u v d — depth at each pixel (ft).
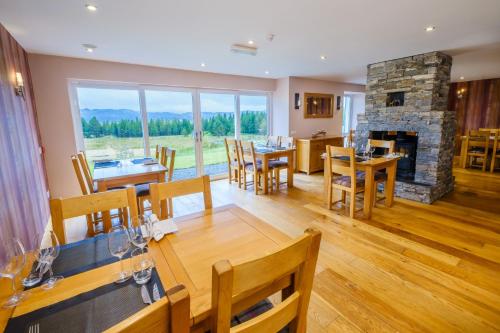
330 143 20.16
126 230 4.22
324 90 21.35
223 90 17.76
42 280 3.10
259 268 2.33
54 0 6.50
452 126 13.19
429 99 12.59
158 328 1.74
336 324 5.25
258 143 18.12
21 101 9.18
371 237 8.86
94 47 10.57
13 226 6.91
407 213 10.93
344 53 12.41
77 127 13.01
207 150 17.62
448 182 13.60
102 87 13.48
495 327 5.11
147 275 3.14
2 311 2.60
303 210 11.63
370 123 15.19
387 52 12.34
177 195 5.25
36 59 11.39
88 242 4.05
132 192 4.97
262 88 19.26
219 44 10.54
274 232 4.28
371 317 5.42
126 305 2.68
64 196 12.62
